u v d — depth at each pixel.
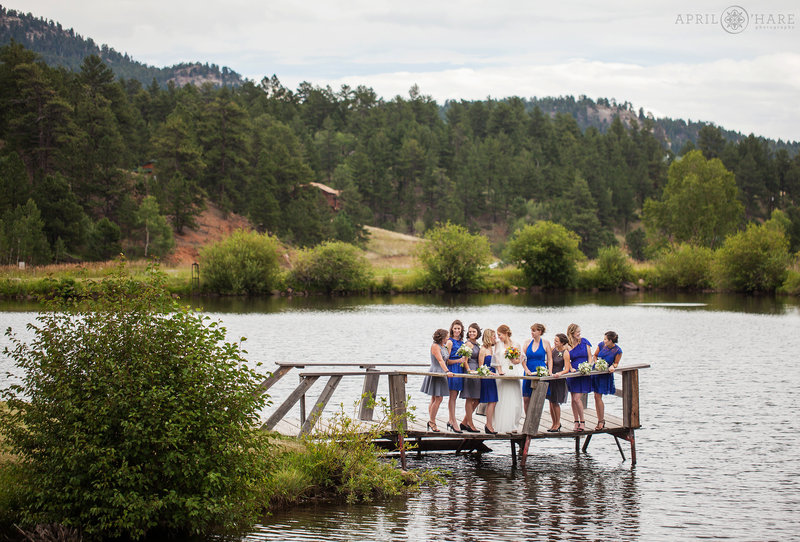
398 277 77.56
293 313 51.31
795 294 72.62
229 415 10.30
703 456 15.84
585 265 85.31
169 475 9.74
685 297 71.00
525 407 15.09
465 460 15.62
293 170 126.94
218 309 54.09
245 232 70.38
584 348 15.10
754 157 195.62
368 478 12.61
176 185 101.88
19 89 103.44
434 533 10.98
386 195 171.75
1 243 68.62
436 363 14.46
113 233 80.50
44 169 94.94
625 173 196.38
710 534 11.20
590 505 12.50
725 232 110.81
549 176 187.12
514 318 49.00
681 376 26.05
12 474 9.89
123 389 9.67
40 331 10.12
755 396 22.36
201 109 142.25
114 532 9.80
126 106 131.38
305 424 13.85
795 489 13.47
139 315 10.32
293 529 10.95
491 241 169.50
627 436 15.39
